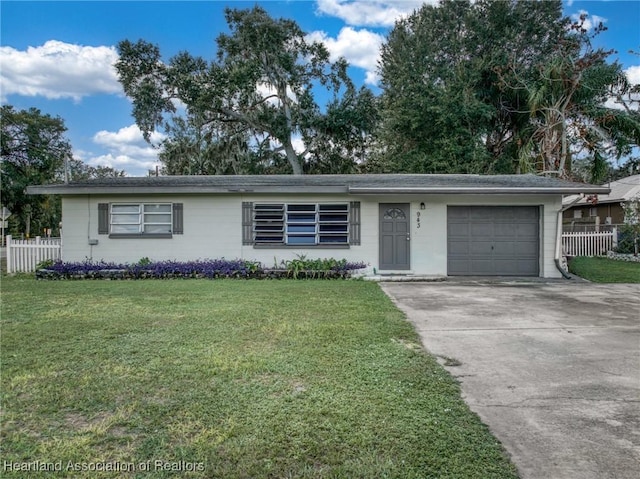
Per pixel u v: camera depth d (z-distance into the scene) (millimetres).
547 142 18906
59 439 2740
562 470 2426
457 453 2598
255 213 12102
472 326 5863
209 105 23359
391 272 11977
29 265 12648
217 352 4473
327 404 3244
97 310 6703
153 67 23156
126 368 3996
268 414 3072
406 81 22781
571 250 16344
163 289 9047
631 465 2473
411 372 3961
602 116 18391
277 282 10430
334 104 24188
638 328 5762
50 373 3867
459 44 23672
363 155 26016
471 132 21578
